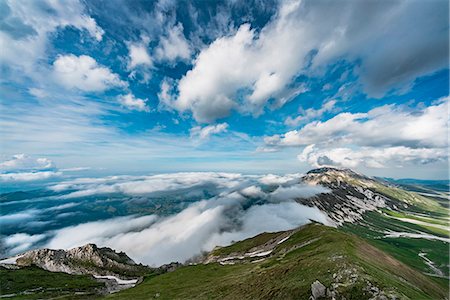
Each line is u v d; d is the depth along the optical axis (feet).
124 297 406.00
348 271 208.23
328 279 207.21
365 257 286.87
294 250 456.45
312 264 248.93
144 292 420.77
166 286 436.76
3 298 591.37
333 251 288.51
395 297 169.37
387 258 358.23
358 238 453.58
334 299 183.01
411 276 312.09
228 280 356.18
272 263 392.06
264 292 238.48
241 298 252.62
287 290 217.77
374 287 181.98
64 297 571.28
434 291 295.89
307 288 206.59
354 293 182.29
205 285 374.02
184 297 329.93
